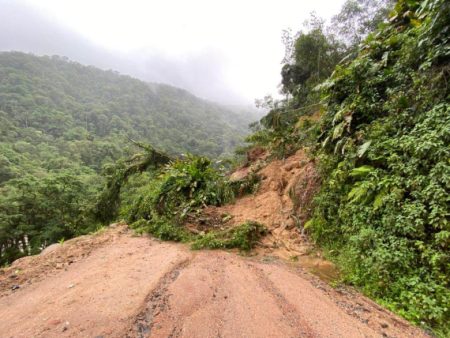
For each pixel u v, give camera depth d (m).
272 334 2.33
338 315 2.69
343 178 4.93
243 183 8.02
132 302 2.82
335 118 5.85
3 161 35.41
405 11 6.71
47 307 2.77
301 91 15.55
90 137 73.19
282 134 9.91
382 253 3.29
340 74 6.47
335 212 4.95
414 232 3.27
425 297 2.72
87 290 3.14
